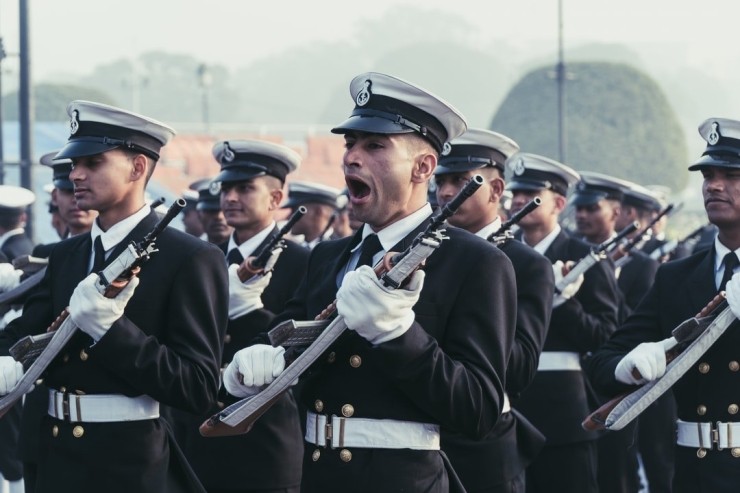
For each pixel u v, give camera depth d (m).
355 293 5.42
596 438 9.48
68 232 10.76
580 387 9.49
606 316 9.70
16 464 11.75
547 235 10.04
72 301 6.30
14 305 9.02
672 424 11.80
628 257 11.66
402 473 5.76
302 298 6.38
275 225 9.50
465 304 5.84
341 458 5.81
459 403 5.62
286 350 6.01
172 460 6.88
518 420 8.04
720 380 6.70
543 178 9.95
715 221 6.80
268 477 8.45
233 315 8.70
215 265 6.83
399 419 5.79
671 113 53.75
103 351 6.34
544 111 52.56
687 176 53.97
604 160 52.16
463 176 8.20
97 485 6.62
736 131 6.74
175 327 6.68
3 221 13.39
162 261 6.71
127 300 6.38
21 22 17.86
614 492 10.12
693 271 7.00
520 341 7.59
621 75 52.78
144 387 6.43
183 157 34.88
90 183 6.76
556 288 9.37
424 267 5.91
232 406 6.04
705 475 6.72
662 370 6.56
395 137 5.79
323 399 5.89
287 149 9.45
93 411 6.64
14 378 6.69
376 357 5.52
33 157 17.91
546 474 9.38
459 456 7.70
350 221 11.57
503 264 5.93
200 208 11.62
